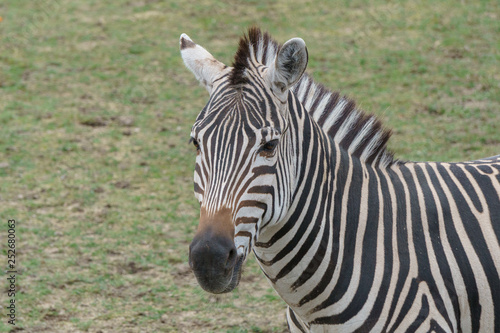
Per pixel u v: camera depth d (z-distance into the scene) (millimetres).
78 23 23328
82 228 12500
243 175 5191
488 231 6062
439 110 16891
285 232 5863
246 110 5262
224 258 5031
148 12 24141
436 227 6035
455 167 6504
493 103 17094
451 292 5902
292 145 5715
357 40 21297
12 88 18797
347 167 6191
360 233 6008
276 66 5293
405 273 5844
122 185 14109
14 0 25391
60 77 19562
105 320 9898
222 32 22156
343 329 5988
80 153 15484
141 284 10867
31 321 9812
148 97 18469
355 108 6469
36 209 13125
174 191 13953
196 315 10086
